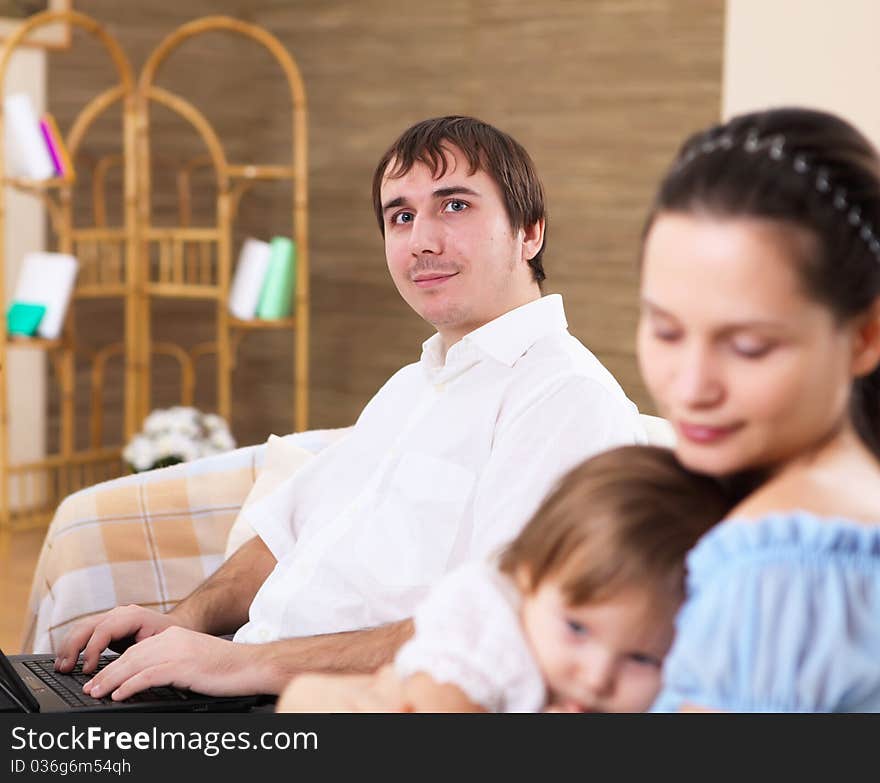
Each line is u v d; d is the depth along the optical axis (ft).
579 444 7.32
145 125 21.42
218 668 7.13
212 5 25.11
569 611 3.78
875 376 3.55
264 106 25.66
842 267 3.22
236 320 22.35
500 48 22.12
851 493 3.25
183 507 10.44
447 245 8.00
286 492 8.94
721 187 3.28
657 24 20.12
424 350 8.59
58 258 20.42
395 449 8.12
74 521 10.15
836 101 17.30
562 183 21.47
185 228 23.94
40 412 22.93
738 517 3.26
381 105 23.93
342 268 24.82
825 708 3.07
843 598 3.01
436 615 4.06
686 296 3.27
